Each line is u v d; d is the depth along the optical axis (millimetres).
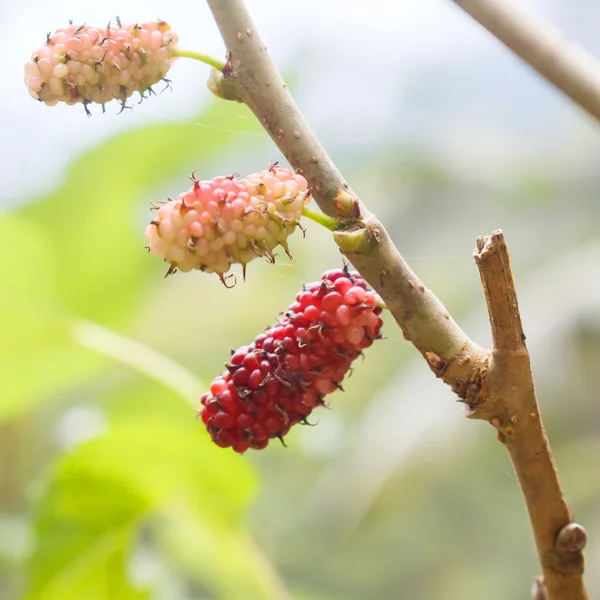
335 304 260
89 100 258
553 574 272
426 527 687
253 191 251
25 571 415
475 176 732
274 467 764
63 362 487
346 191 255
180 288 819
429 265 711
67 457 400
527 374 260
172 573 522
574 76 284
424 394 549
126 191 527
